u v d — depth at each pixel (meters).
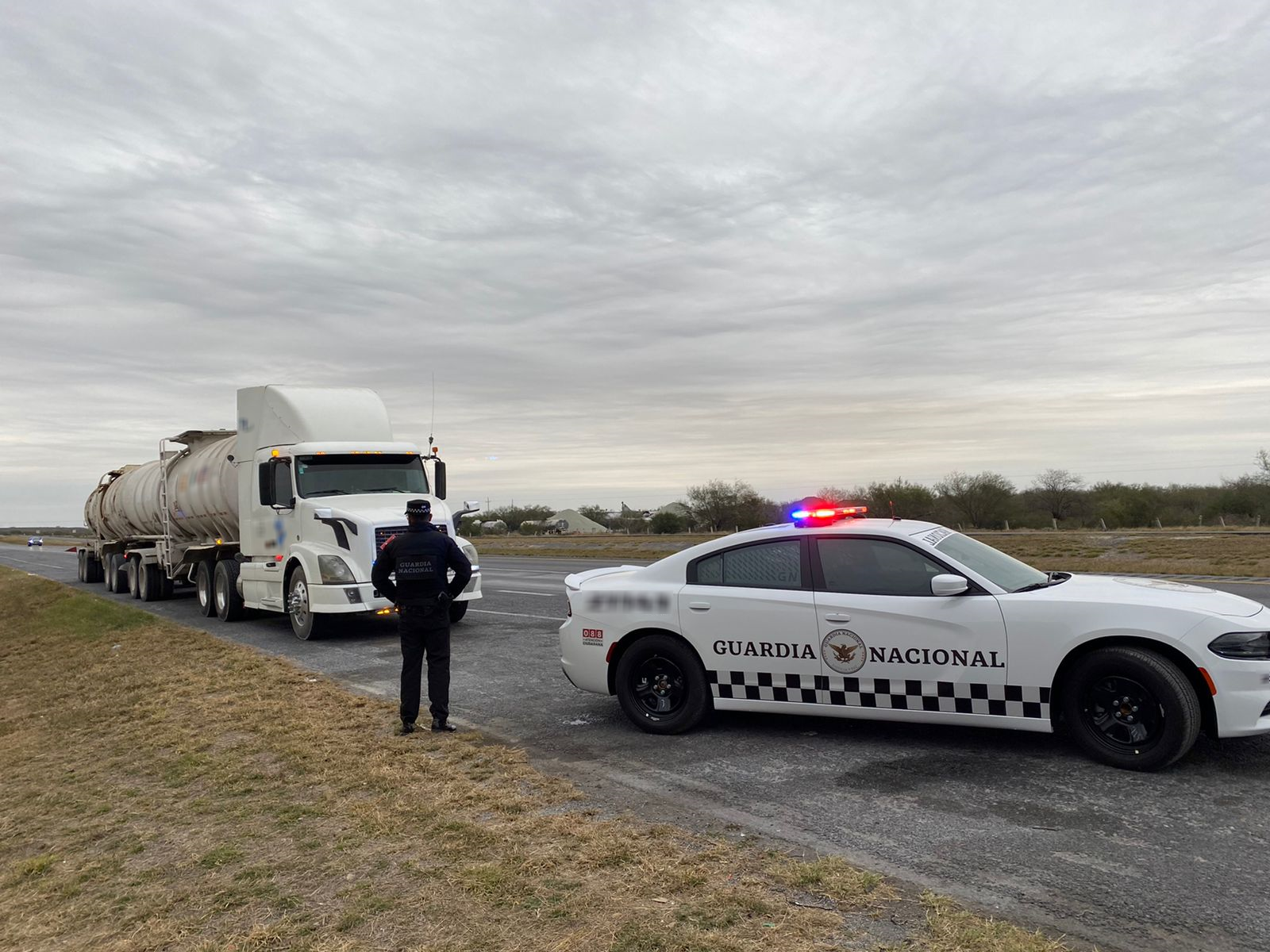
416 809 5.04
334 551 12.22
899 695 5.84
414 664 6.96
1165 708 5.10
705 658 6.44
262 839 4.78
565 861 4.20
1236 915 3.51
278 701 8.26
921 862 4.09
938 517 47.78
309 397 13.52
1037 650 5.43
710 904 3.68
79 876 4.57
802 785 5.31
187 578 18.34
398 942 3.51
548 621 13.62
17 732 8.73
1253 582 15.84
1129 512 46.31
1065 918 3.52
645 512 73.62
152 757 6.75
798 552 6.30
